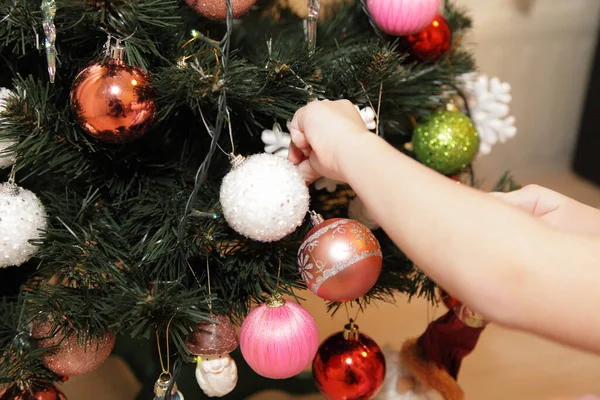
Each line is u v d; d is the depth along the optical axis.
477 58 1.14
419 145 0.66
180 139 0.66
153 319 0.54
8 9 0.54
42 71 0.62
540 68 1.18
